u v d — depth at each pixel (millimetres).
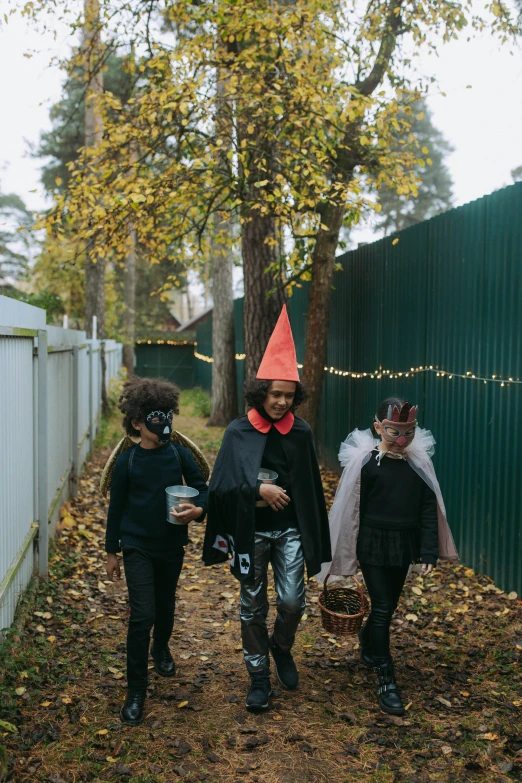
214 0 7105
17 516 4402
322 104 6672
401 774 2939
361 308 8469
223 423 15117
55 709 3408
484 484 5379
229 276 14977
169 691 3670
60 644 4180
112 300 21047
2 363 3963
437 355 6262
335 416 9602
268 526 3557
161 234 8742
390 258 7477
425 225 6527
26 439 4754
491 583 5219
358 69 7953
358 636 4066
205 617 4824
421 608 4812
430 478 3650
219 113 7070
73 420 8234
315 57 7250
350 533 3730
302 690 3711
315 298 8438
